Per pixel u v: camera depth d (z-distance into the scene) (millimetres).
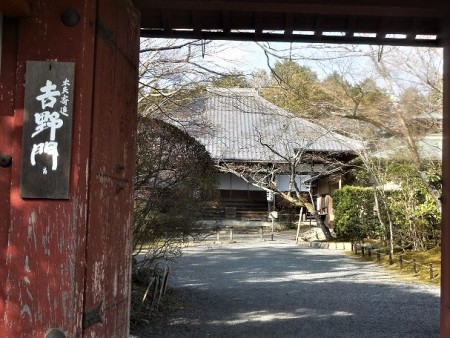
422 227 12828
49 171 2203
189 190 6789
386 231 13547
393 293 8414
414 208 12672
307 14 3713
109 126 2691
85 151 2295
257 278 9961
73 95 2232
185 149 6699
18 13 2229
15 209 2209
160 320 6402
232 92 10078
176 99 8812
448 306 3254
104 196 2609
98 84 2471
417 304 7543
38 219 2203
